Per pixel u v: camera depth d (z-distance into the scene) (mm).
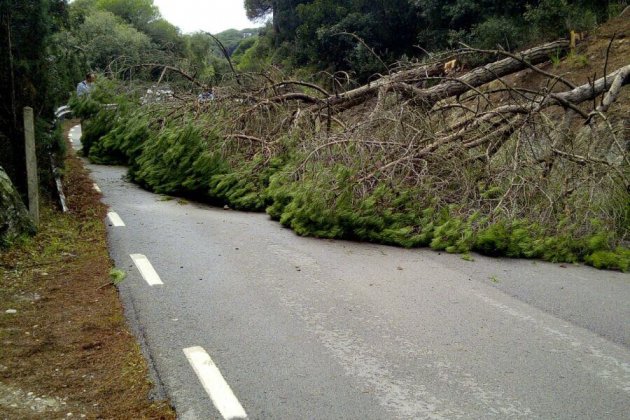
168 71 13328
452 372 3850
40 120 7832
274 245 6977
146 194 9719
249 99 11031
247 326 4469
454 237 7223
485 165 8703
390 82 11508
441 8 19703
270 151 9836
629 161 8508
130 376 3611
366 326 4578
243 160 9797
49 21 7695
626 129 9750
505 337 4480
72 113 12578
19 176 7312
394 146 8406
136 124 10859
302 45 25859
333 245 7215
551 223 7625
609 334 4648
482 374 3836
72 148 14281
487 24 16656
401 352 4125
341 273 5969
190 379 3604
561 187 8094
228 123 10148
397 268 6273
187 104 10953
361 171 7836
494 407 3418
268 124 10648
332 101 11992
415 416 3291
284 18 29547
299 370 3787
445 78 11000
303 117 10930
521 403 3477
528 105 10086
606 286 6043
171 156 9375
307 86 13195
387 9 22188
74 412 3201
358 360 3971
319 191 7465
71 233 6863
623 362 4117
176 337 4215
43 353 3877
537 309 5168
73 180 10188
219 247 6691
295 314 4762
